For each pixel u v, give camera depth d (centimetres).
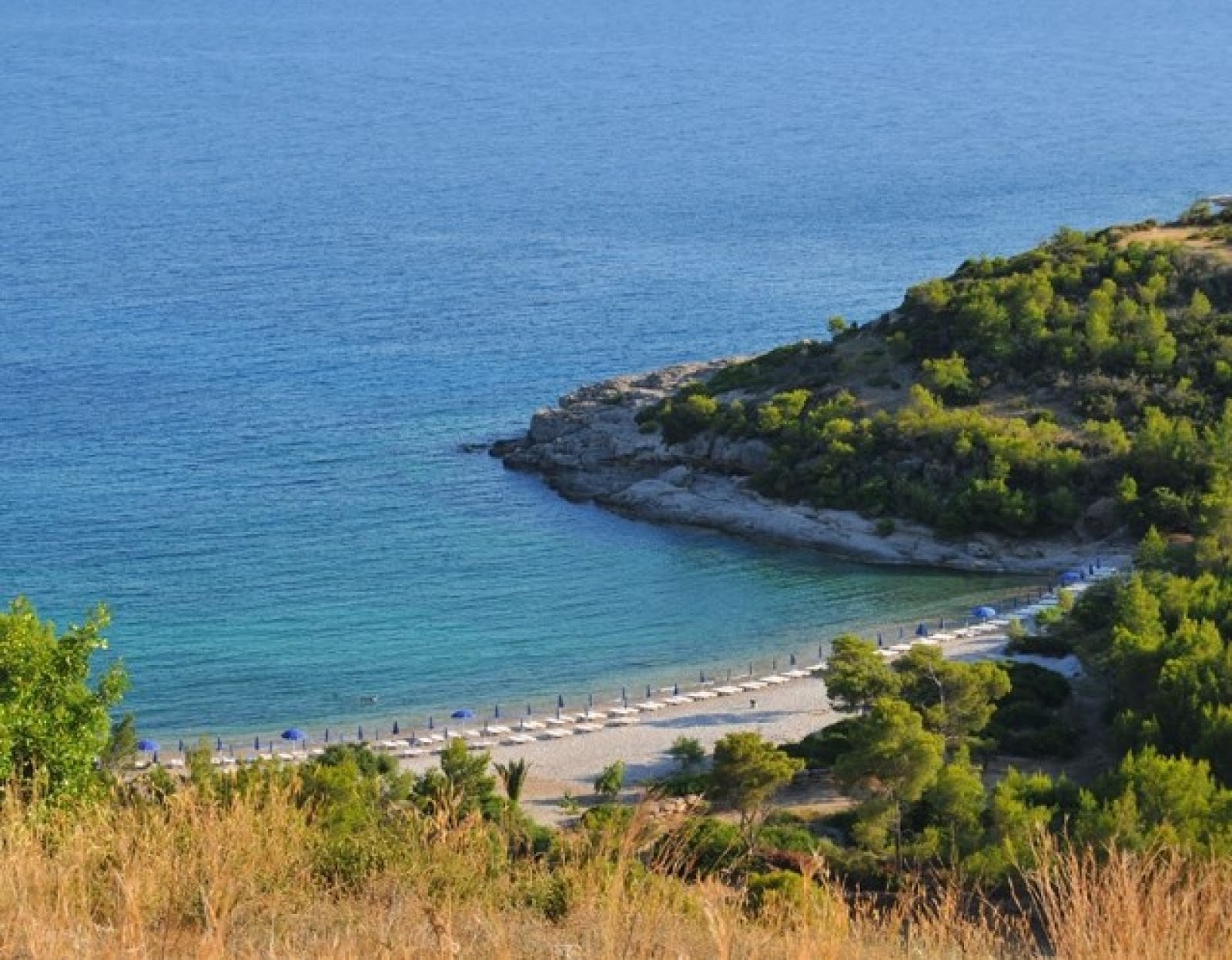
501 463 15025
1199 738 6950
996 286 15275
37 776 2602
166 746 9469
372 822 2480
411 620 11575
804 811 6794
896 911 1983
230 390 17250
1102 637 8912
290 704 10175
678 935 1848
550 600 11975
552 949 1909
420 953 1864
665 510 13662
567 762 8562
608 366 18538
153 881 1958
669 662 10806
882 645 10812
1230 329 14425
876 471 13350
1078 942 1747
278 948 1891
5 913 1884
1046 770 7519
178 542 13012
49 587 12094
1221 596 9000
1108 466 12900
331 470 14775
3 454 15038
